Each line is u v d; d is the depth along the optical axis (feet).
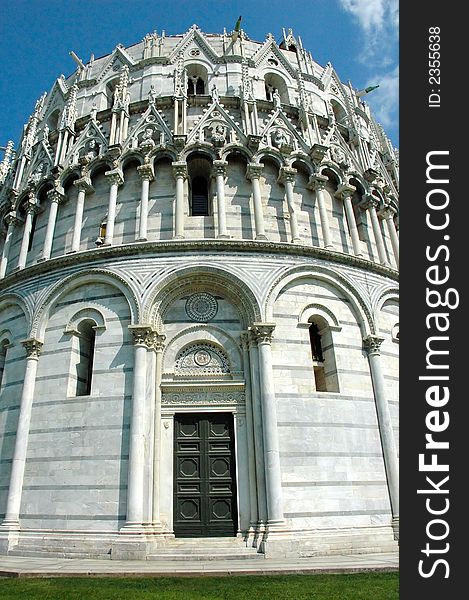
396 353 87.56
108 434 70.38
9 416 79.36
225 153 90.53
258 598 39.50
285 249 82.12
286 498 67.05
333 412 74.84
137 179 91.50
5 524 69.15
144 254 80.64
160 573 51.44
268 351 73.82
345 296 84.89
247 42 117.19
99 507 66.54
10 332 87.25
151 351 74.18
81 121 106.63
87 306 80.23
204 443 72.23
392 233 103.60
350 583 45.39
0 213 108.88
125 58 115.55
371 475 73.36
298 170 96.32
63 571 52.24
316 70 123.54
